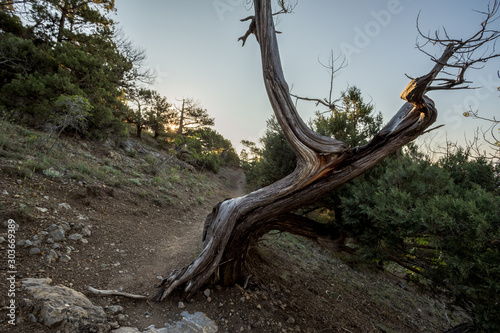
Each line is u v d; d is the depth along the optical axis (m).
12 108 9.55
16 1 12.65
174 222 8.23
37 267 3.45
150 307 3.59
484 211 2.83
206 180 21.56
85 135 11.99
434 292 3.77
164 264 5.06
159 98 24.75
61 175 6.60
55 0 13.48
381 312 6.85
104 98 13.16
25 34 13.23
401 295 8.91
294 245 9.69
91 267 4.07
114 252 4.84
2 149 6.43
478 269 2.72
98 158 10.55
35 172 6.14
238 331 3.64
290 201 4.09
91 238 4.94
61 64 11.70
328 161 3.66
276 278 5.94
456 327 3.70
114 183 8.33
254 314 4.09
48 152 7.73
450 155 5.10
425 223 2.92
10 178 5.32
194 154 22.86
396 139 3.58
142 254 5.20
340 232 4.98
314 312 5.17
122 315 3.14
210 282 4.49
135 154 15.11
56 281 3.35
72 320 2.58
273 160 6.79
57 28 14.81
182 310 3.72
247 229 4.49
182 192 12.62
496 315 2.75
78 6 14.59
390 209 3.52
